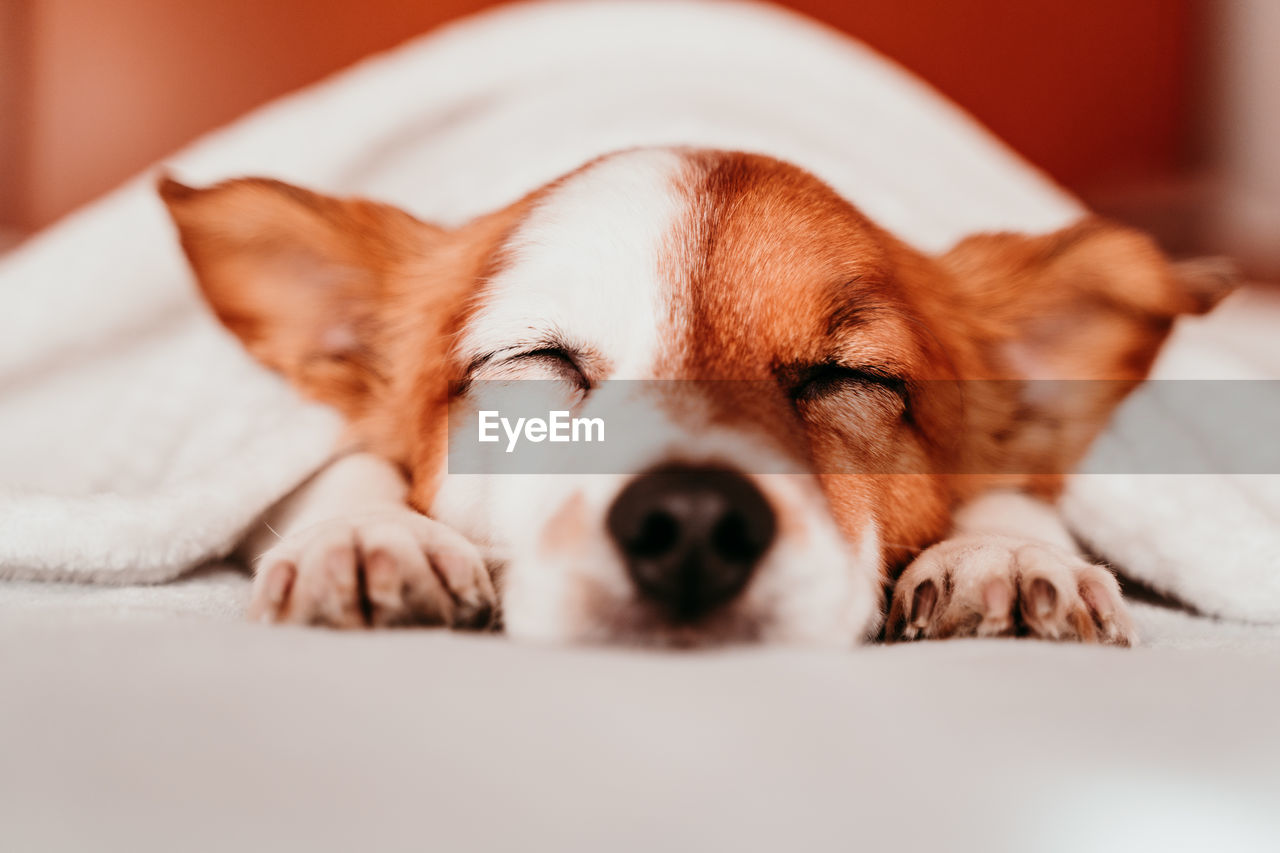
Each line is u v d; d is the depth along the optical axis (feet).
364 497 0.97
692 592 0.79
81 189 2.32
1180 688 0.66
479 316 0.97
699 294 0.93
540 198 1.02
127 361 1.26
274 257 1.05
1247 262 2.59
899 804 0.57
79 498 0.90
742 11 1.77
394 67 1.60
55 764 0.57
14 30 2.25
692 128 1.31
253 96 2.33
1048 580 0.83
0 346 1.23
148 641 0.67
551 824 0.53
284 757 0.57
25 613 0.75
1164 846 0.56
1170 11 2.56
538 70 1.60
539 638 0.79
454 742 0.58
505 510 0.91
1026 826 0.56
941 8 2.44
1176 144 2.64
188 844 0.51
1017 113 2.54
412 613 0.80
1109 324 1.05
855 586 0.84
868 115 1.63
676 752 0.58
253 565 0.96
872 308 0.95
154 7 2.27
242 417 1.09
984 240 1.14
